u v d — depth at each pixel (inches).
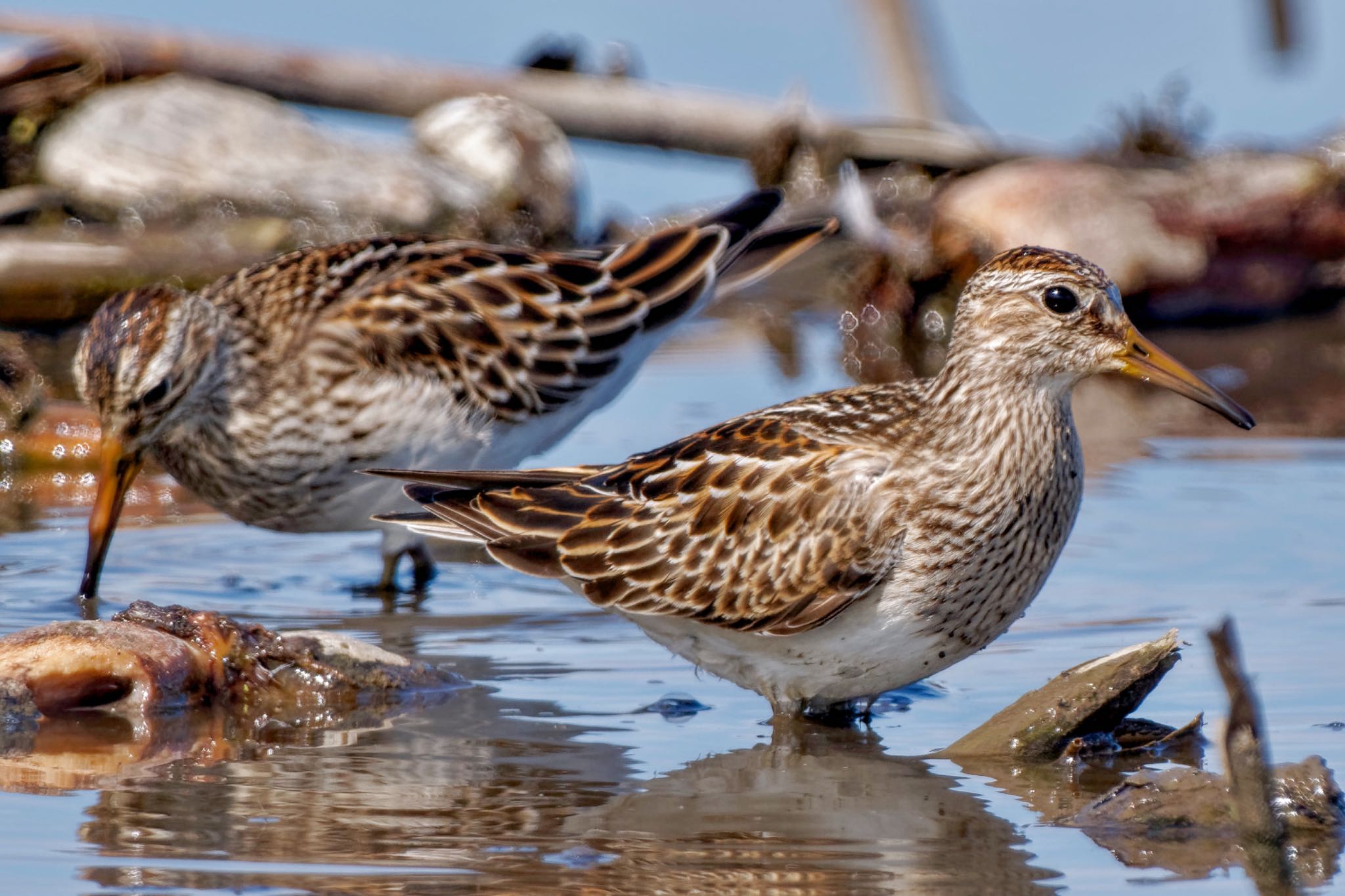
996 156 977.5
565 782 373.1
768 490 419.8
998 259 428.1
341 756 388.5
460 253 574.6
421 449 542.6
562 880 319.3
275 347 531.5
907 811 358.0
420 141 962.1
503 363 552.1
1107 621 484.1
